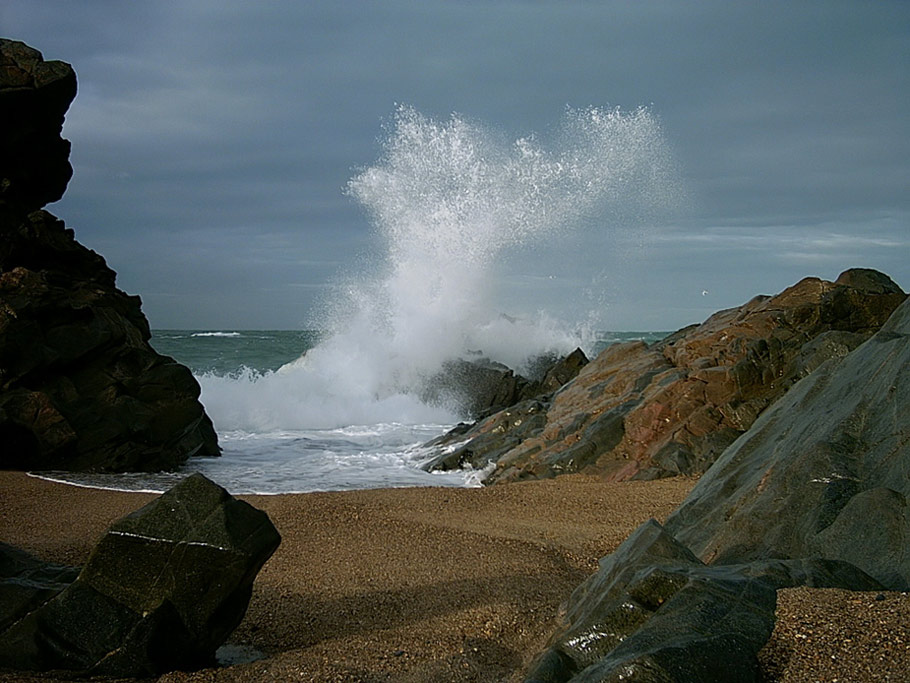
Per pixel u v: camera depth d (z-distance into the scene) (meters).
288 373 21.95
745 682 3.17
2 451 11.90
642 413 12.71
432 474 13.45
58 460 12.30
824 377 7.11
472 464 13.84
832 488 5.31
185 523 4.50
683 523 6.68
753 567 4.21
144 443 13.45
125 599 4.45
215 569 4.41
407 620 5.38
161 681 4.27
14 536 7.71
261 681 4.28
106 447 12.76
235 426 19.55
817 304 13.27
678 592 3.81
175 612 4.41
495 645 4.93
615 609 3.96
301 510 9.17
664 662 3.13
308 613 5.53
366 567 6.75
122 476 12.14
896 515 4.63
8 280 13.06
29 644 4.32
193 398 14.48
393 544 7.61
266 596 5.91
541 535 8.11
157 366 14.42
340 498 10.00
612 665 3.24
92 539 7.66
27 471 11.96
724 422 12.31
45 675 4.21
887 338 6.56
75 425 12.61
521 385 21.67
